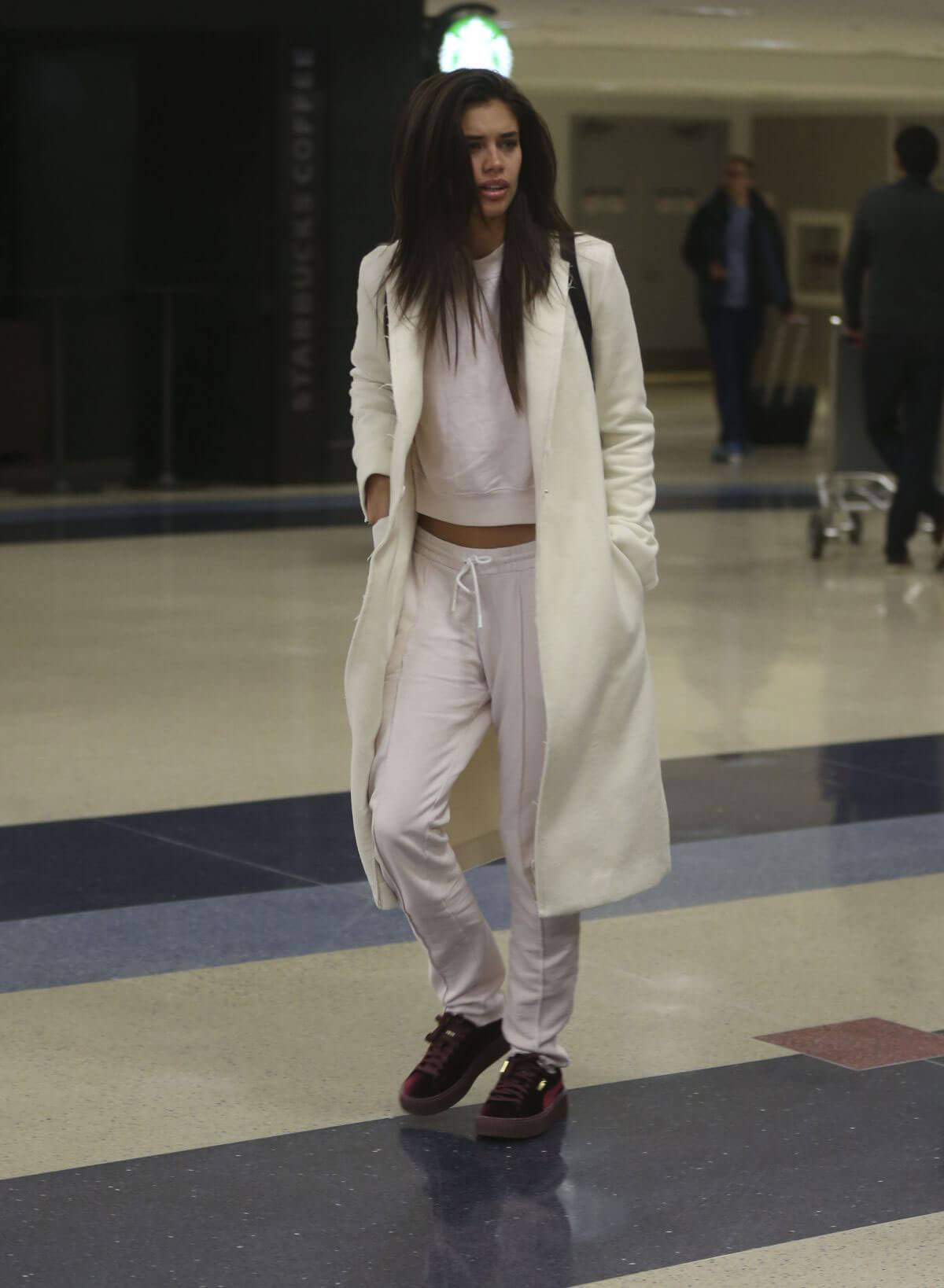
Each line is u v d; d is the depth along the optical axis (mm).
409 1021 5297
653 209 31406
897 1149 4527
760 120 31766
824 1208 4223
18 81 17375
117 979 5598
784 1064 5031
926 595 12414
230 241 17844
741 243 20344
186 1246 4031
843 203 30844
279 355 17844
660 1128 4637
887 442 13320
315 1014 5352
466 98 4242
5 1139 4531
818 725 8906
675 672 10023
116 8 16797
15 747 8352
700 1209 4215
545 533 4324
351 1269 3938
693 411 26328
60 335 17516
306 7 17312
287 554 13930
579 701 4363
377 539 4422
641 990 5566
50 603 11836
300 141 17531
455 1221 4152
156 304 18109
